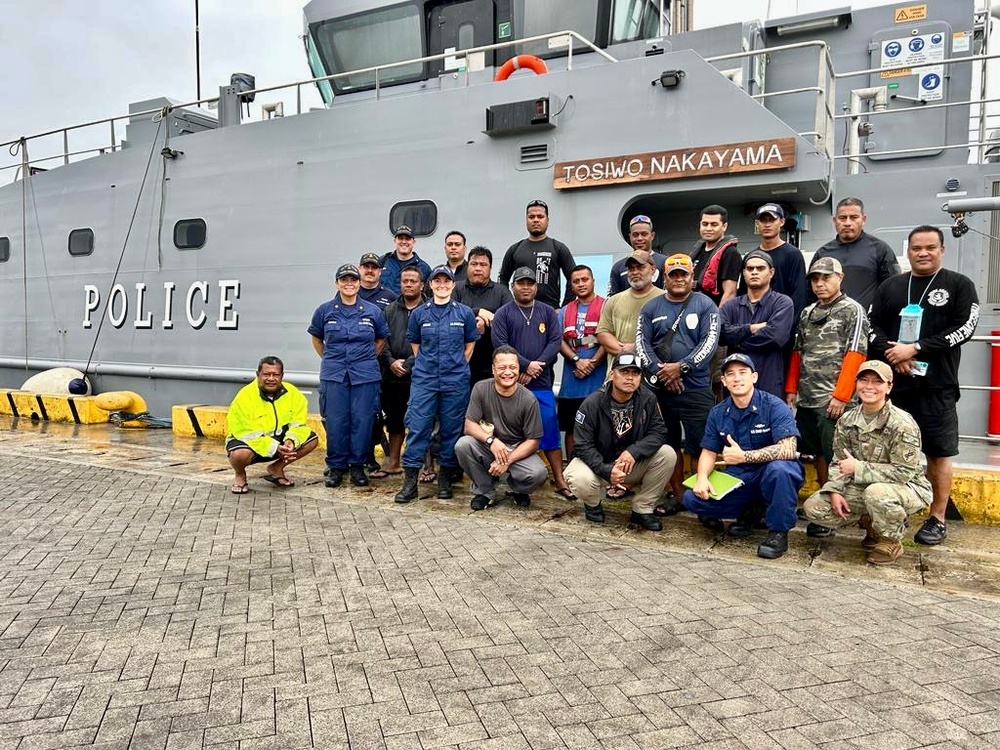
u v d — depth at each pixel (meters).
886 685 2.58
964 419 5.83
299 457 5.73
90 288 9.97
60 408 9.62
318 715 2.42
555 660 2.80
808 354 4.58
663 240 6.78
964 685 2.58
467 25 8.22
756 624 3.13
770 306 4.52
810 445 4.68
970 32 7.63
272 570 3.86
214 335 8.68
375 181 7.39
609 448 4.72
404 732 2.32
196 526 4.70
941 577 3.78
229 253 8.49
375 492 5.67
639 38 8.35
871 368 3.95
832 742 2.23
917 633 3.03
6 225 11.08
